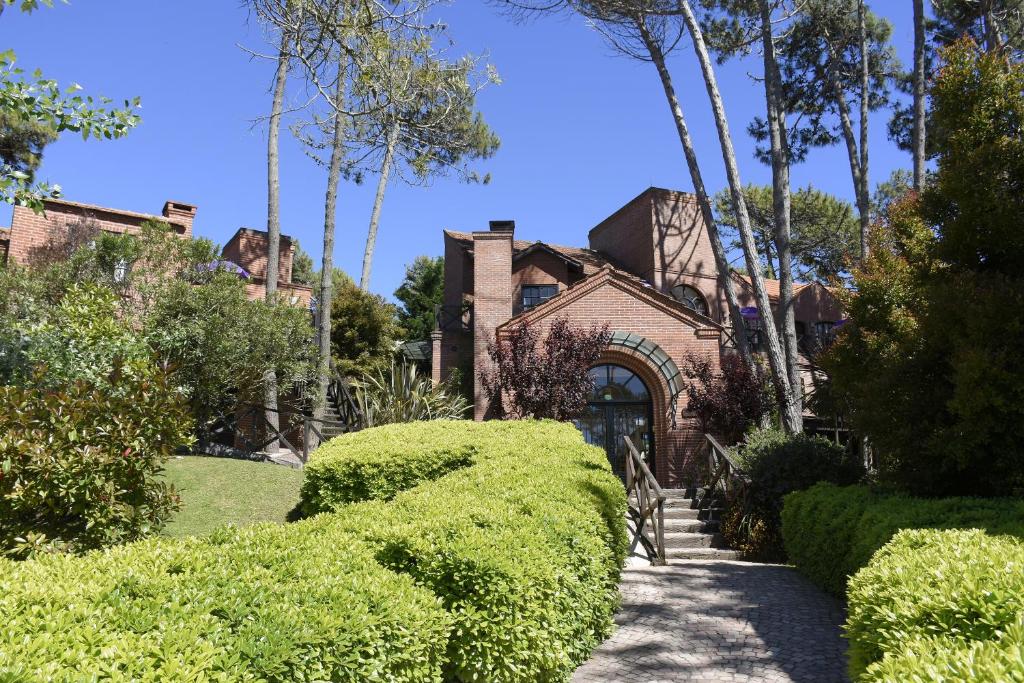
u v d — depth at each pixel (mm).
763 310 15672
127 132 5973
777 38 17922
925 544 4371
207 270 13258
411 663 3043
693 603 7141
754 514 10578
